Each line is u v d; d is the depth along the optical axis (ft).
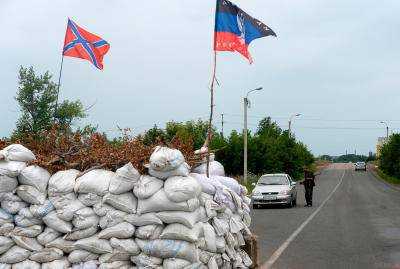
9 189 22.44
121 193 22.22
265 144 172.55
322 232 51.03
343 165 431.43
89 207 22.50
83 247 22.25
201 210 23.39
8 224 22.49
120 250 22.09
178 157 21.99
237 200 27.27
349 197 111.86
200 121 150.51
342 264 33.45
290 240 45.32
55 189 22.24
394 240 44.45
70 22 37.32
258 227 56.44
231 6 33.53
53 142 25.84
